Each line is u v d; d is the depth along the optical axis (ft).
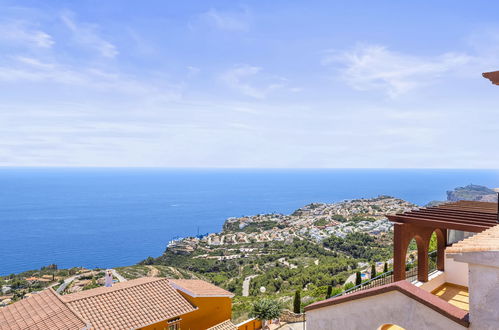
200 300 60.95
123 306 56.29
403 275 31.37
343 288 83.15
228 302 64.59
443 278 37.37
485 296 16.51
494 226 26.37
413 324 19.98
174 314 56.95
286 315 71.51
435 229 35.73
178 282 65.98
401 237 31.09
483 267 16.58
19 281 174.40
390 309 21.06
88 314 52.49
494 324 16.25
